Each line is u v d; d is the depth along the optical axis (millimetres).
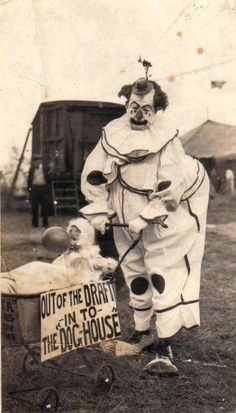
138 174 4973
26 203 5234
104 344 5098
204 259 5758
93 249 5023
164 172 4922
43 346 4496
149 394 4859
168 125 5027
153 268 4980
